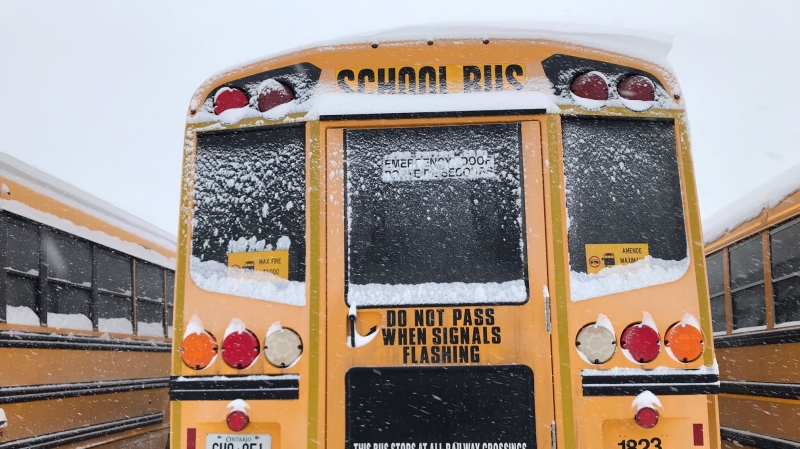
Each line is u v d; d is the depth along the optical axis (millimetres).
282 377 3139
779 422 5051
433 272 3209
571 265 3189
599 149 3301
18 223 4910
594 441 3029
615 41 3428
